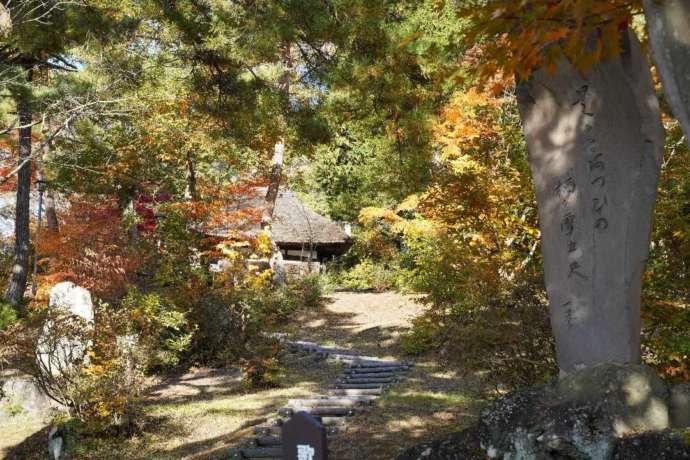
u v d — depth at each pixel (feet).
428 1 34.12
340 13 34.14
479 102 35.78
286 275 78.07
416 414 31.14
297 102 40.01
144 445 31.14
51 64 39.93
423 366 43.88
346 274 85.81
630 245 15.29
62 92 38.81
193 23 34.17
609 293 15.47
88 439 31.42
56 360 35.60
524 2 11.29
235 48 33.09
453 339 24.08
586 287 15.70
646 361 22.79
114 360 32.71
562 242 16.02
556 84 15.88
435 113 38.70
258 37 32.17
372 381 41.01
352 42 35.60
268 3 33.12
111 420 32.30
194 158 57.67
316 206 97.66
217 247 55.06
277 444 28.30
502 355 22.82
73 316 33.40
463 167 35.32
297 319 66.03
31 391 38.40
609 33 11.76
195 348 49.67
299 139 39.70
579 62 12.29
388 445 25.86
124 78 40.19
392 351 51.01
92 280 50.55
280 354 49.90
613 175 15.38
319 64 36.96
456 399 34.01
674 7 7.93
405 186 45.42
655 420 13.55
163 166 58.03
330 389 40.27
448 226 28.25
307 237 86.28
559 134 16.02
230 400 39.58
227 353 47.06
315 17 32.60
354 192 94.43
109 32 36.60
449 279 25.61
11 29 34.58
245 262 57.11
